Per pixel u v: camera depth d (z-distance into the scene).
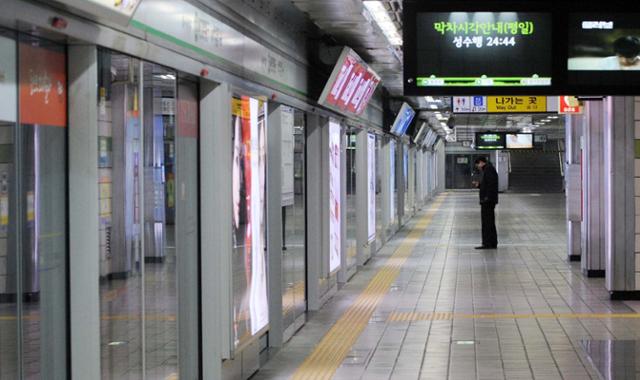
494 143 38.56
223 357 6.47
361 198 15.28
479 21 8.06
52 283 4.17
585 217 13.88
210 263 6.39
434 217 30.31
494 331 9.33
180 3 5.42
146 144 5.15
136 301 4.91
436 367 7.64
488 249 18.58
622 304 11.15
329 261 11.55
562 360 7.88
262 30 7.65
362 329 9.50
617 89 7.99
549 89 8.02
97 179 4.33
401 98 19.80
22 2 3.60
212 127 6.36
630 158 11.41
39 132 4.03
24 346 3.92
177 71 5.61
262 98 7.73
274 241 8.53
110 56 4.54
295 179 9.66
